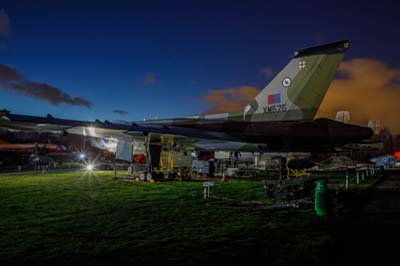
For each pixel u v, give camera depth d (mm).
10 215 8555
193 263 4906
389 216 8523
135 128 16047
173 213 8875
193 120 18438
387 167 45875
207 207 9875
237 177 22281
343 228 7121
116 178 19969
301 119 14227
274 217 8359
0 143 53438
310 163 23125
